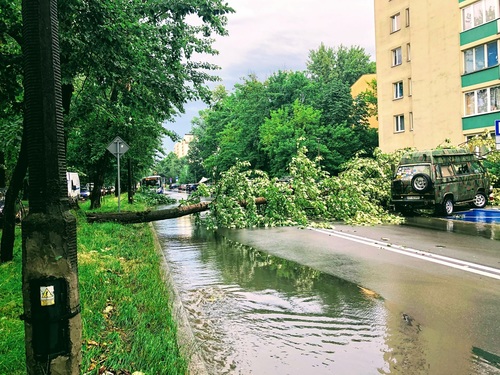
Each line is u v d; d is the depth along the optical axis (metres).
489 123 25.69
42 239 2.13
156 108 10.59
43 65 2.18
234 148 49.47
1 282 5.98
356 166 16.61
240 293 6.05
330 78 72.06
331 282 6.48
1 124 11.09
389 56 33.75
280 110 41.47
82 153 24.45
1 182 18.75
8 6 7.20
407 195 15.41
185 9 10.65
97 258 7.82
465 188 16.11
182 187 92.25
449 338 4.19
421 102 30.44
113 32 7.47
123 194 45.62
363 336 4.31
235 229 13.95
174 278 7.07
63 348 2.14
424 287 6.02
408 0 31.64
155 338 4.02
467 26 27.06
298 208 13.99
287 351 3.99
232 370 3.63
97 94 12.75
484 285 6.02
